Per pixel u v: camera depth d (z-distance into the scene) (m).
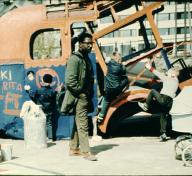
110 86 8.40
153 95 8.28
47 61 8.66
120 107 8.97
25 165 6.28
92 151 7.29
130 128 10.52
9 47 8.93
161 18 40.00
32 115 7.90
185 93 7.36
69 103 6.47
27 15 8.99
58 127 8.74
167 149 7.37
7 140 9.02
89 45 6.50
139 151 7.21
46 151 7.55
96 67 8.64
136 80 9.71
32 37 8.85
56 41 8.82
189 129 7.36
